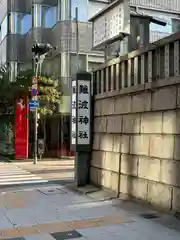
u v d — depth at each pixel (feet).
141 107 24.48
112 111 28.60
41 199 27.09
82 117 31.94
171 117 21.26
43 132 69.41
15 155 62.90
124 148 26.58
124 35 28.27
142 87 24.20
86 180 32.40
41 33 71.15
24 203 25.64
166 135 21.68
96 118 31.68
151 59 23.61
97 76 31.91
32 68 68.28
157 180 22.40
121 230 18.35
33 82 55.93
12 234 17.97
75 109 32.17
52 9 71.51
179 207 20.25
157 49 23.08
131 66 26.11
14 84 66.13
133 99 25.53
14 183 35.76
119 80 27.89
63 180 37.76
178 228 18.56
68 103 66.69
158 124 22.50
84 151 32.09
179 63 20.89
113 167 28.14
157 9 71.97
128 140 26.04
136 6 69.97
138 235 17.49
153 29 64.64
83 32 69.05
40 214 22.15
